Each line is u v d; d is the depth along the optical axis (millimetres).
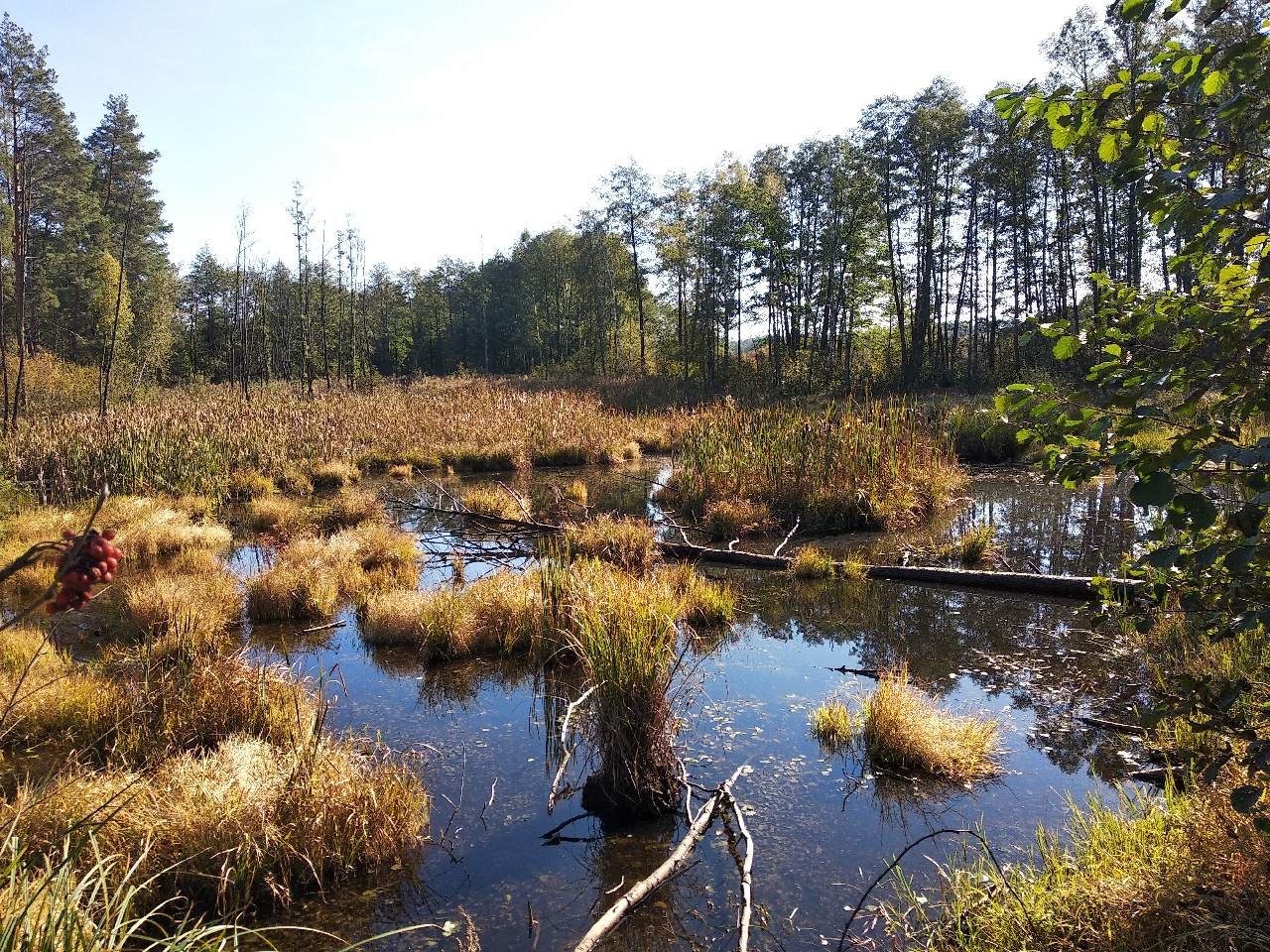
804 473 12602
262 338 54812
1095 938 2795
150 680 5703
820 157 35438
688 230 41625
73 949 2328
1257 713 2826
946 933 3180
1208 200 2133
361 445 20047
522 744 5508
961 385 33656
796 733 5516
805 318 41094
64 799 3941
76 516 11766
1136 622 2740
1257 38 1998
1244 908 2639
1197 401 2193
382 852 4082
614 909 3496
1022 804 4434
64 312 37625
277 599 8344
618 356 51812
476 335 74062
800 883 3854
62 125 30078
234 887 3662
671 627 4867
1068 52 24156
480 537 12070
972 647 7035
